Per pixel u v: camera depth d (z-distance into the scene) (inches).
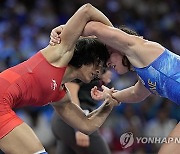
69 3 900.6
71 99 359.9
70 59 325.4
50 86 319.6
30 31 786.2
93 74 338.3
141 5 954.1
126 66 336.5
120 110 649.6
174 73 314.0
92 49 330.3
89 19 321.7
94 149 399.2
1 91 310.7
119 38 315.9
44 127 614.9
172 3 987.3
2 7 848.3
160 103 673.0
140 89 350.0
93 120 358.6
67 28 319.9
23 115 616.7
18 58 680.4
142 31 892.0
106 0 932.0
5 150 306.7
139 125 633.0
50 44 327.6
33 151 302.8
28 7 862.5
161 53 316.8
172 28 924.6
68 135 404.2
